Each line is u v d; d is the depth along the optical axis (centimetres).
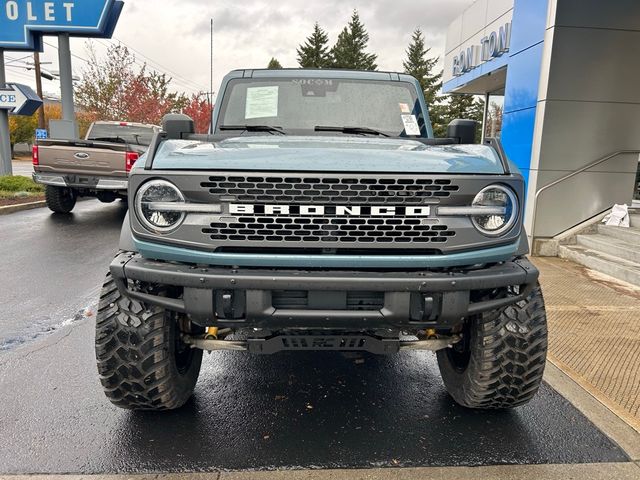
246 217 239
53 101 5800
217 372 374
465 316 250
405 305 240
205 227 238
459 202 245
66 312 498
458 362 331
